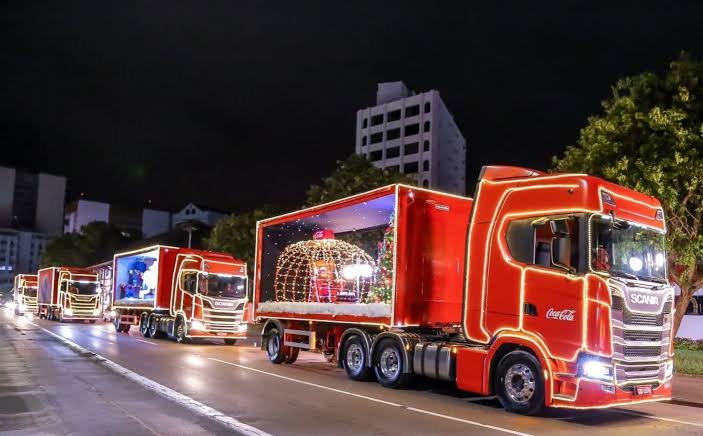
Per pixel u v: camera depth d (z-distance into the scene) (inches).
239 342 1055.6
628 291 367.2
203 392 453.4
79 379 510.9
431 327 509.7
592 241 365.7
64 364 613.9
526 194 403.2
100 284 1595.7
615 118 714.2
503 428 351.9
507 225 410.3
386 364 502.3
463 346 436.8
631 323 366.3
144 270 1135.0
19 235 5216.5
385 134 3604.8
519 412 392.8
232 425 341.1
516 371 394.0
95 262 3090.6
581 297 361.7
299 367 640.4
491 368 408.8
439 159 3501.5
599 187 374.3
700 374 624.1
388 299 500.4
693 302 978.1
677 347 840.3
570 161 771.4
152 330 1071.0
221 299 947.3
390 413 389.1
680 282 724.0
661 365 384.8
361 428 341.1
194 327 931.3
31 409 380.8
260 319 692.7
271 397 438.9
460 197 540.1
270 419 359.9
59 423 341.4
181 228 2304.4
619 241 378.6
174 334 984.9
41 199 5447.8
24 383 486.9
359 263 553.0
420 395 469.4
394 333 491.8
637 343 369.1
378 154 3624.5
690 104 695.7
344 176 1322.6
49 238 5374.0
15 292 2411.4
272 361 667.4
